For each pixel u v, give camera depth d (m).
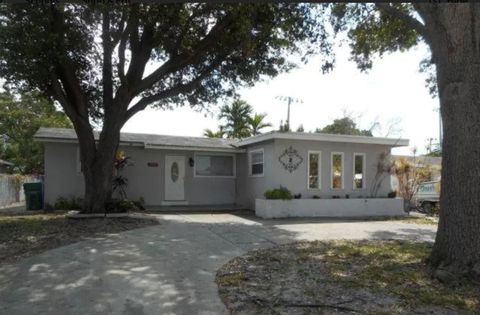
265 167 16.48
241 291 5.61
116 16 11.34
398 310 4.82
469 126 6.02
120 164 16.72
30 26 9.92
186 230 10.73
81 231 10.21
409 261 7.08
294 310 4.87
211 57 13.71
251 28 11.78
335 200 15.67
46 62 10.62
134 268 6.79
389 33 12.08
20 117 32.25
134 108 13.38
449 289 5.55
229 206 18.47
